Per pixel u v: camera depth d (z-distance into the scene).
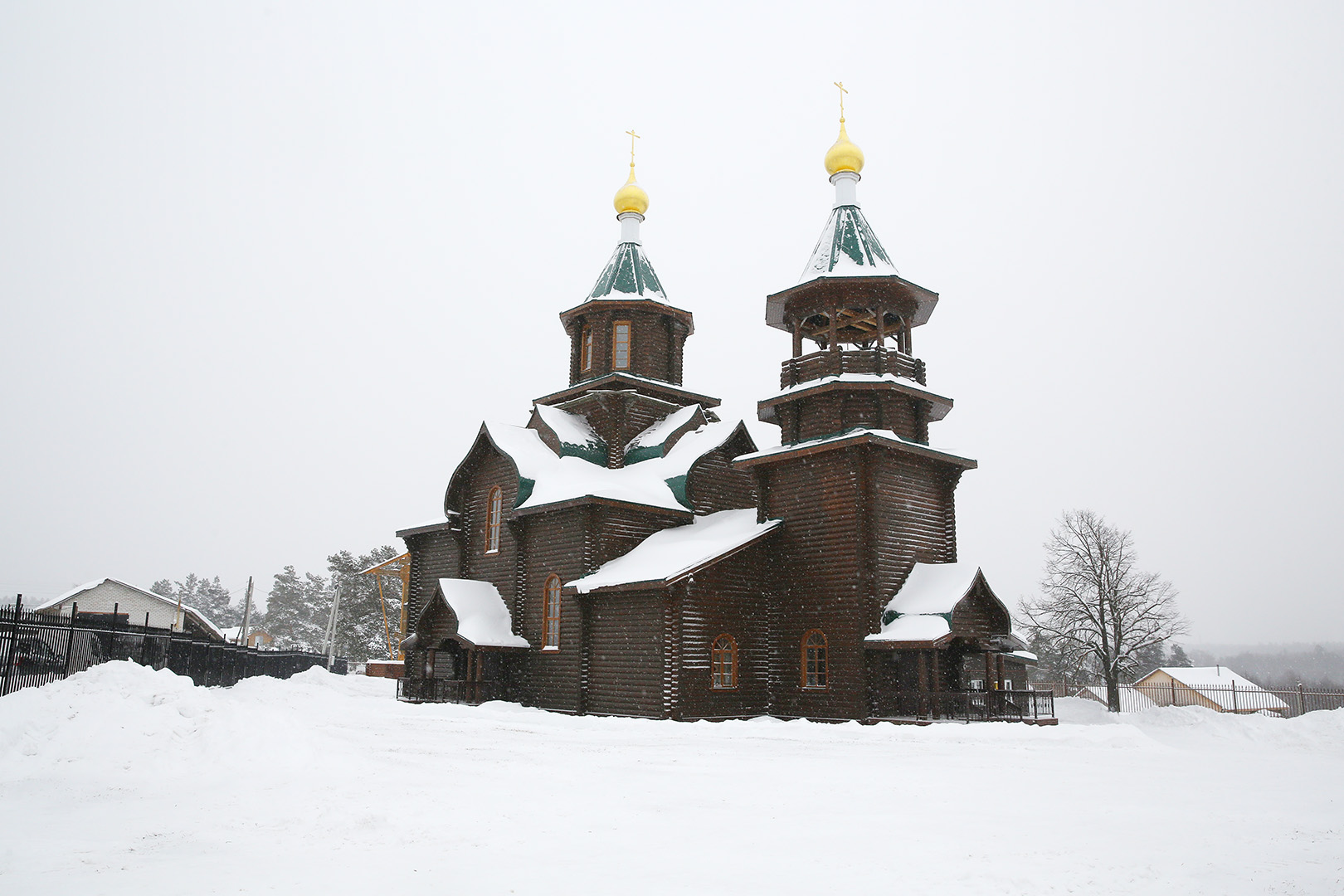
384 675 55.00
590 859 8.98
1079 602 45.91
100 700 15.70
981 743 21.36
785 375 31.55
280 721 16.12
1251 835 10.33
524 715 28.28
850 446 28.80
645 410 38.91
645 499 33.75
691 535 32.69
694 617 29.22
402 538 41.72
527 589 34.56
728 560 30.20
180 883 7.89
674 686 28.23
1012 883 8.11
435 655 37.16
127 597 56.78
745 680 30.11
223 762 14.45
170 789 12.70
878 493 29.12
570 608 32.22
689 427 37.78
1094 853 9.35
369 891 7.68
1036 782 14.77
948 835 10.23
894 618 28.00
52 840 9.60
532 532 34.88
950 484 31.64
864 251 31.66
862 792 13.48
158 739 14.91
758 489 31.75
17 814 10.97
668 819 11.17
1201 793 13.72
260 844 9.51
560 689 31.94
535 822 10.81
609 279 40.41
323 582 104.44
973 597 27.77
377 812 11.00
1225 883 8.16
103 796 12.15
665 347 40.12
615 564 32.03
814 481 30.09
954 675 28.69
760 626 30.83
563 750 19.19
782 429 31.70
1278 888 8.01
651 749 19.58
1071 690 54.34
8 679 20.97
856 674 27.61
